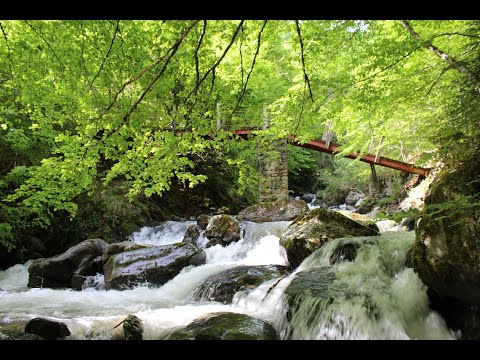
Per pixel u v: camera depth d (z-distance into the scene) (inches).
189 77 182.2
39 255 400.5
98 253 367.6
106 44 164.7
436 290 159.6
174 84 180.5
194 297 266.4
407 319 169.9
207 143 187.3
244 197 806.5
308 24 194.1
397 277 197.8
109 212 503.2
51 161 194.4
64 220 444.8
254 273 271.4
